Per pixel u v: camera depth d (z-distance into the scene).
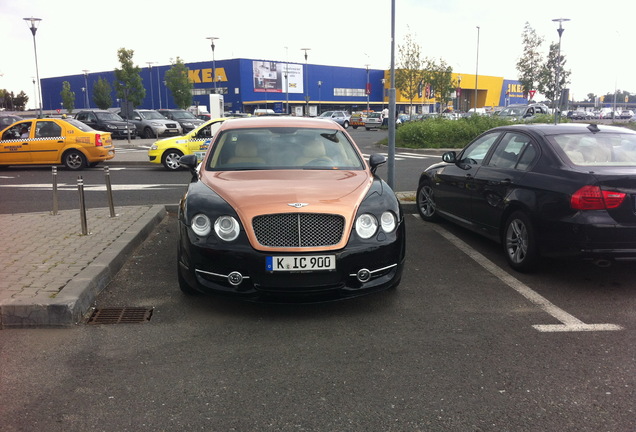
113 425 2.80
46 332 4.00
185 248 4.31
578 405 2.99
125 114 26.00
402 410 2.95
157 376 3.33
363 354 3.65
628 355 3.63
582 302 4.67
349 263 4.16
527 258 5.29
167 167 15.61
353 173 5.09
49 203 9.94
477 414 2.90
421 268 5.70
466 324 4.18
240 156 5.36
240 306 4.55
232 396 3.10
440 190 7.41
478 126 25.19
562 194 4.80
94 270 4.94
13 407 2.97
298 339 3.90
